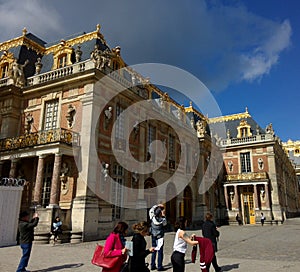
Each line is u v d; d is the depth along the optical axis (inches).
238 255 415.5
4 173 751.7
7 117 773.9
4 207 515.2
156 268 319.0
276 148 1501.0
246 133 1558.8
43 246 507.5
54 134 635.5
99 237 630.5
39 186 622.8
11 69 810.8
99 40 823.7
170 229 899.4
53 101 751.7
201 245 247.0
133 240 195.8
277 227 1093.8
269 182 1390.3
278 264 337.4
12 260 359.3
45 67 857.5
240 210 1437.0
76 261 354.3
